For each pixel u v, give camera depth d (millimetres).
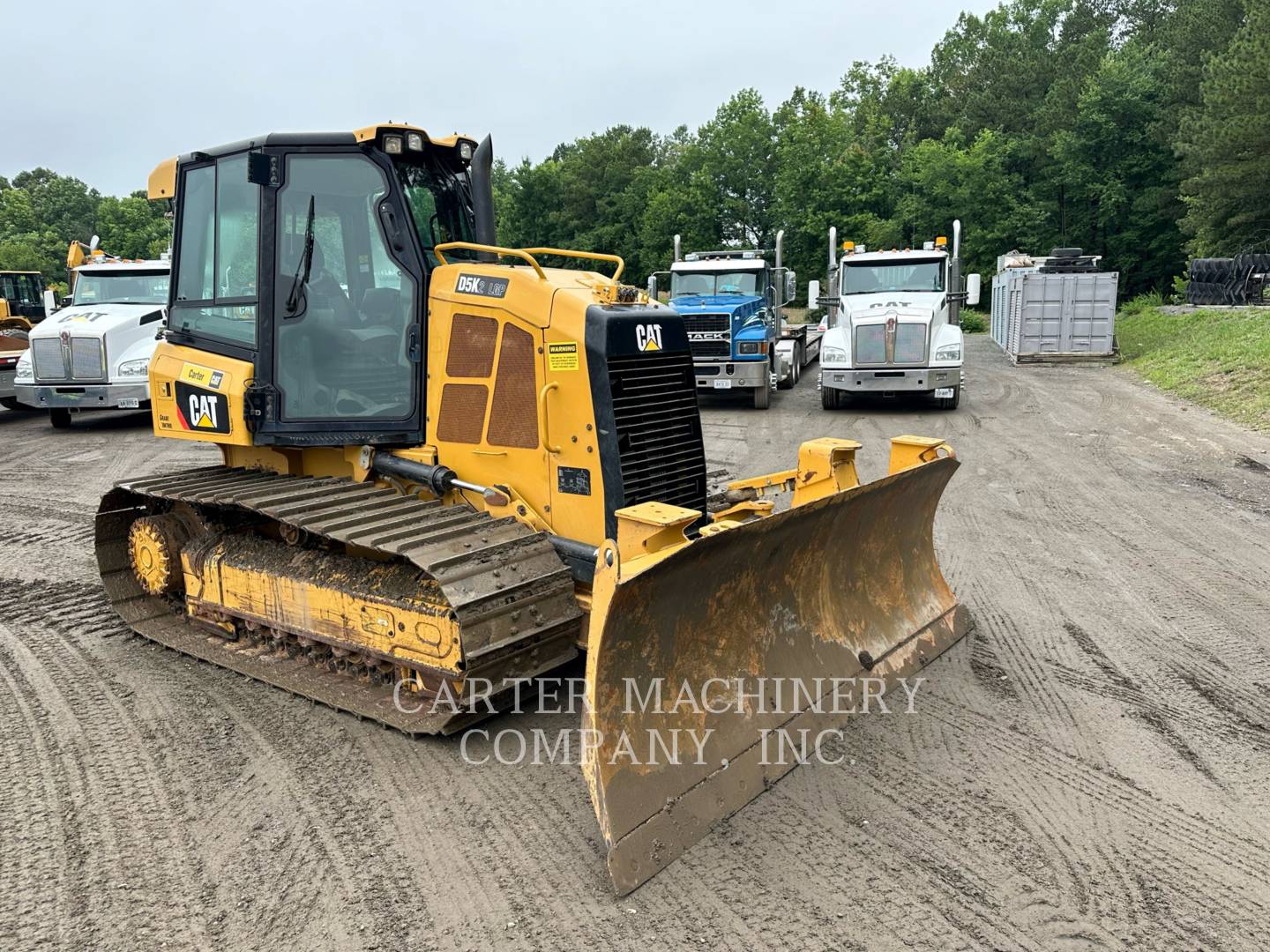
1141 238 42719
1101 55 48375
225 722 4590
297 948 2957
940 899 3150
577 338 4500
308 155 4926
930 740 4281
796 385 19812
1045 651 5367
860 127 62125
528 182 61000
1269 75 28438
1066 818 3643
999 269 29469
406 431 5039
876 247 43125
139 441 13539
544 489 4715
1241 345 17109
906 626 5180
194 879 3336
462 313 4840
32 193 108125
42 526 8742
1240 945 2914
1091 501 8984
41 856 3492
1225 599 6223
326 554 5055
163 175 5836
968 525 8156
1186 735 4332
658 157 73000
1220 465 10383
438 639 4215
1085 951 2891
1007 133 51062
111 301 15273
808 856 3404
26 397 14133
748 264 17125
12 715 4703
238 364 5227
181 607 6012
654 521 3334
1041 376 19062
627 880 3203
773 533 3900
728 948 2930
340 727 4512
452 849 3492
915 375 14523
